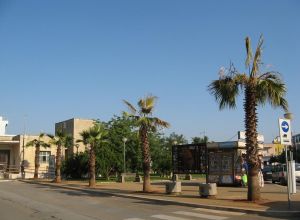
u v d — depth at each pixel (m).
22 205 21.12
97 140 36.81
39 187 37.72
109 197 25.69
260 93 19.58
